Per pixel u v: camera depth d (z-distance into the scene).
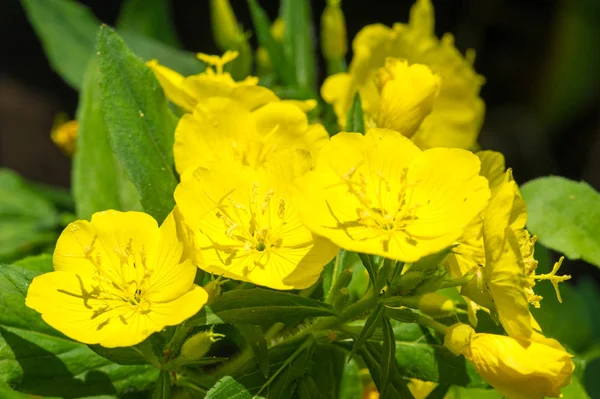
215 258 0.39
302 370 0.40
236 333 0.42
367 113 0.49
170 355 0.39
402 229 0.38
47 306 0.38
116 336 0.37
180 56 0.58
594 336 0.71
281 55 0.53
